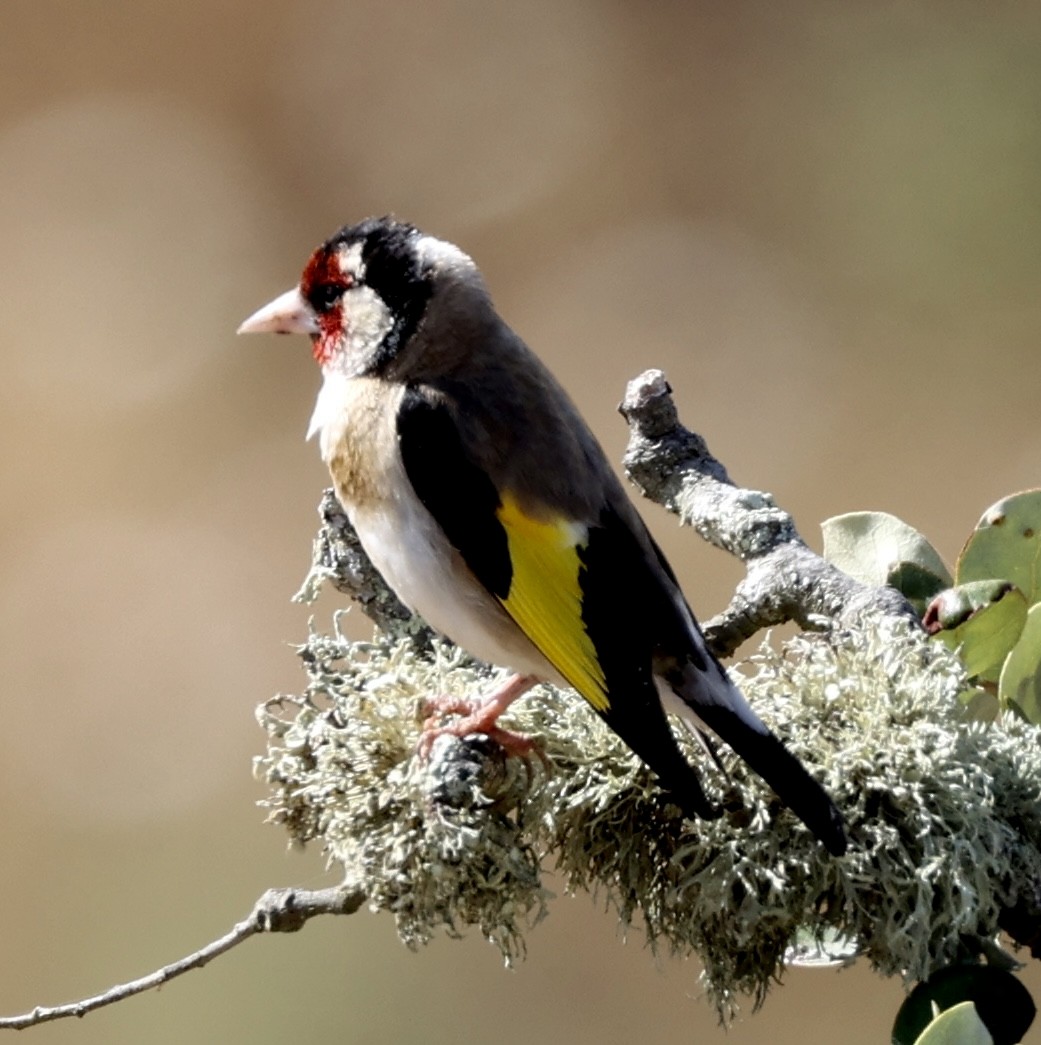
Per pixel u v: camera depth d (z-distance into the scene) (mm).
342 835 5453
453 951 10797
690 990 10609
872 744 5254
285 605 14344
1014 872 5234
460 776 5266
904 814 5207
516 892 5328
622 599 5879
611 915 10766
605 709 5391
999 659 5859
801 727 5434
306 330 6648
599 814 5418
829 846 4961
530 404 6215
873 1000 10523
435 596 6141
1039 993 9430
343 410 6402
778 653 5742
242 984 10945
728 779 5312
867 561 6262
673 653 5570
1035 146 16219
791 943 5320
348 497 6348
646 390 6715
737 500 6465
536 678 5949
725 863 5168
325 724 5609
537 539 6012
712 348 15742
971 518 13945
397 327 6391
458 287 6410
